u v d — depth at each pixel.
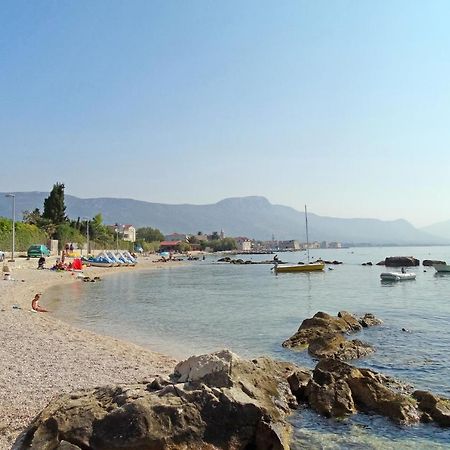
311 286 60.94
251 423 10.80
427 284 63.22
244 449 10.60
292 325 29.73
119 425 9.83
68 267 76.75
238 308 38.50
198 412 10.49
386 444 11.45
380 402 13.16
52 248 102.94
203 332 27.11
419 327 28.28
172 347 22.75
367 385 13.65
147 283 66.31
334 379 13.91
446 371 18.25
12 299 36.97
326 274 85.31
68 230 119.94
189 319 32.22
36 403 12.48
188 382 11.45
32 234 98.25
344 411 12.91
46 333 22.83
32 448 9.34
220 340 24.73
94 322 30.47
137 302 42.47
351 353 20.64
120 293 50.78
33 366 16.31
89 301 42.34
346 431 12.03
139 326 29.11
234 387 11.57
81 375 15.38
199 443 10.15
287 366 15.49
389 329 27.52
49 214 121.19
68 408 10.22
